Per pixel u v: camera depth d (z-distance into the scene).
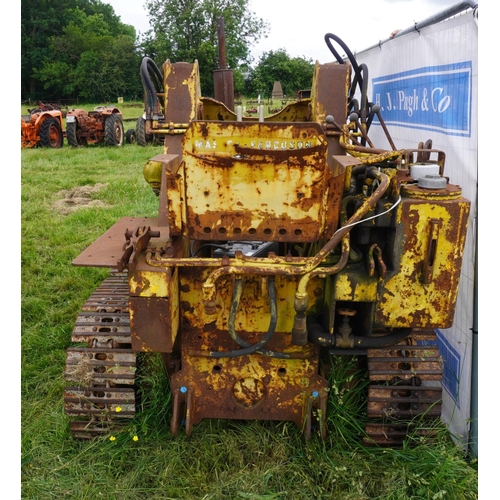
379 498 2.46
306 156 2.22
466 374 2.86
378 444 2.77
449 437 2.88
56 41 53.53
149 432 2.86
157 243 2.57
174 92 2.92
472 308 2.78
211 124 2.20
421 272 2.42
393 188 2.37
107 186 9.27
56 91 52.84
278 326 2.73
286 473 2.62
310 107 3.24
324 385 2.78
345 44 3.18
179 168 2.31
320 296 2.73
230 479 2.58
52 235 6.39
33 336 4.03
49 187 9.14
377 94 4.77
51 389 3.37
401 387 2.69
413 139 3.77
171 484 2.56
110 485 2.56
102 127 15.23
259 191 2.29
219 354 2.70
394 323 2.49
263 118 3.24
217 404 2.84
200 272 2.67
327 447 2.77
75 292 4.89
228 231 2.35
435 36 3.31
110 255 2.55
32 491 2.54
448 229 2.36
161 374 2.95
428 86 3.45
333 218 2.36
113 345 2.84
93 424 2.89
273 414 2.83
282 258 2.34
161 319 2.43
